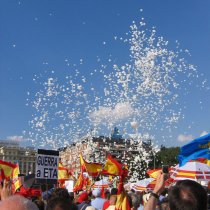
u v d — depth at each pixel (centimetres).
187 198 405
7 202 334
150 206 479
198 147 1123
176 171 1468
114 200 1090
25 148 18588
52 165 1295
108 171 1520
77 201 1430
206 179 1488
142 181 2677
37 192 1429
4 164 1542
